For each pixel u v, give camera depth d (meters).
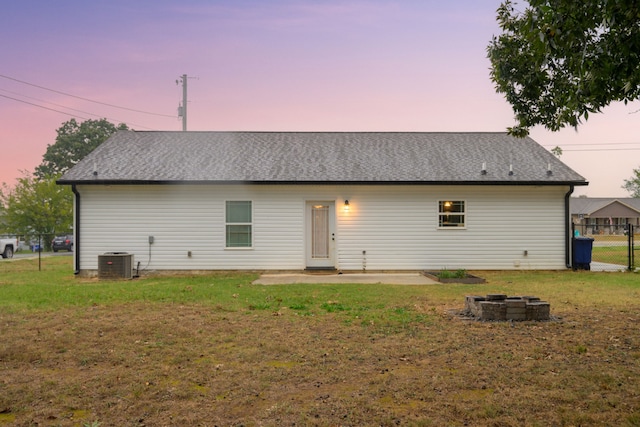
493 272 14.25
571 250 14.65
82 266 14.07
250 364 4.87
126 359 5.05
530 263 14.50
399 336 6.01
